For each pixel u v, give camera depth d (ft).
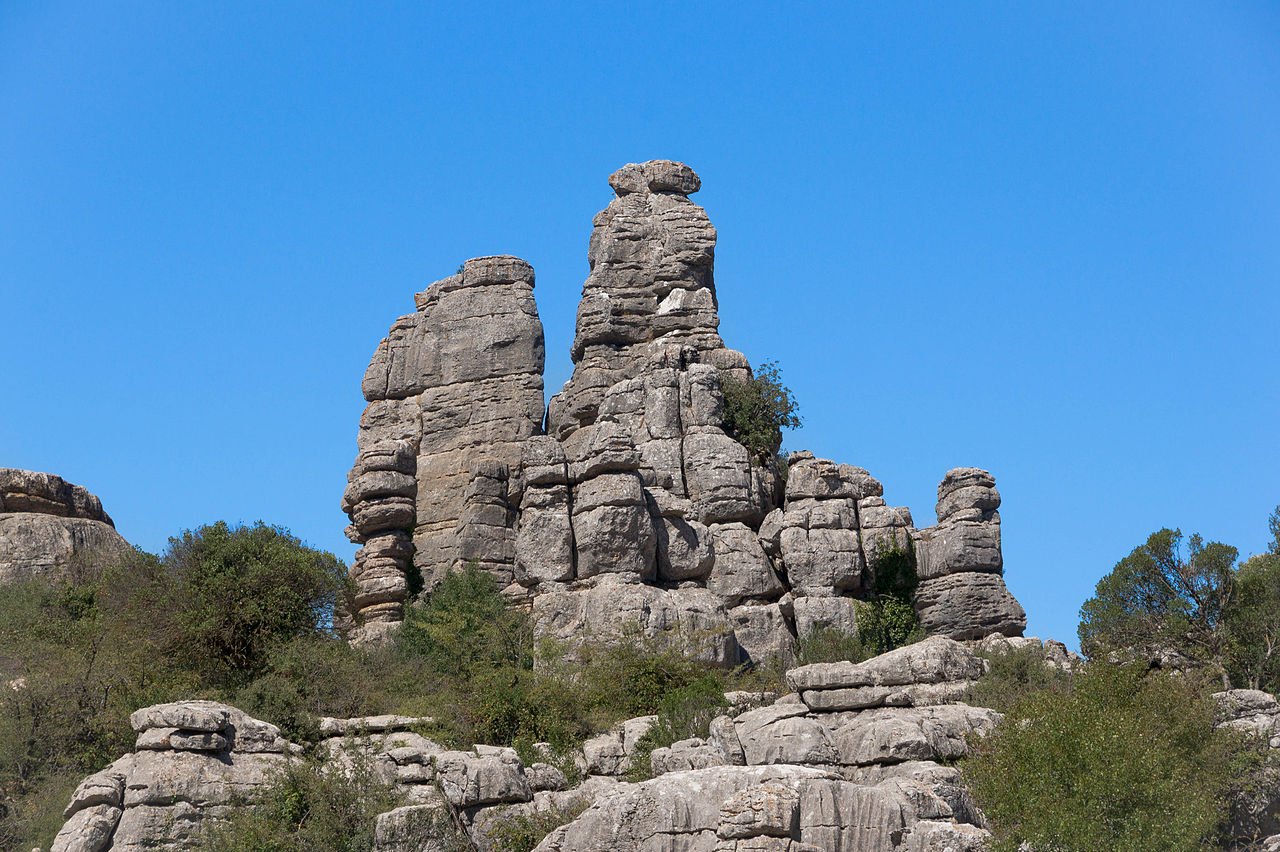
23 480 256.93
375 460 262.88
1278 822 153.89
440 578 256.73
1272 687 200.85
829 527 240.53
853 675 170.09
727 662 213.66
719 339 272.10
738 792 127.75
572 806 146.82
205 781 152.05
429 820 145.07
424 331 279.69
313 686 186.09
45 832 159.33
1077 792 134.62
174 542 219.41
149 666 196.54
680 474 245.86
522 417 269.44
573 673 200.23
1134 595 214.48
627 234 282.56
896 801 130.72
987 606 238.27
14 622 212.64
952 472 248.73
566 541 226.58
